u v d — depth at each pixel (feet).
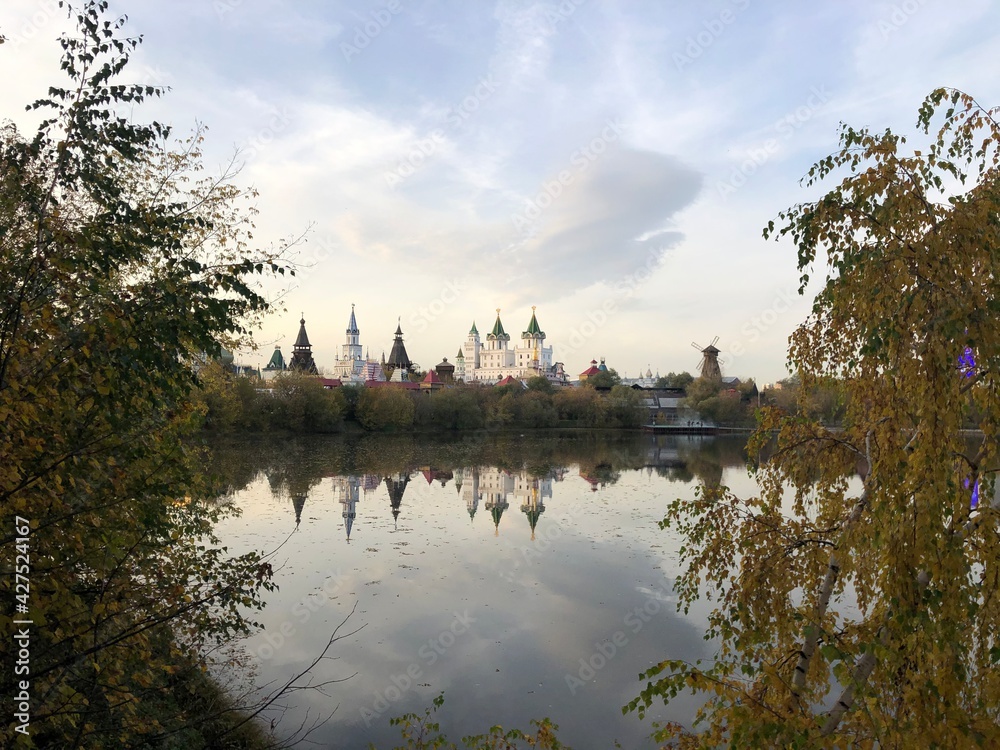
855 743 12.55
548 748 28.66
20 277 14.79
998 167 15.42
